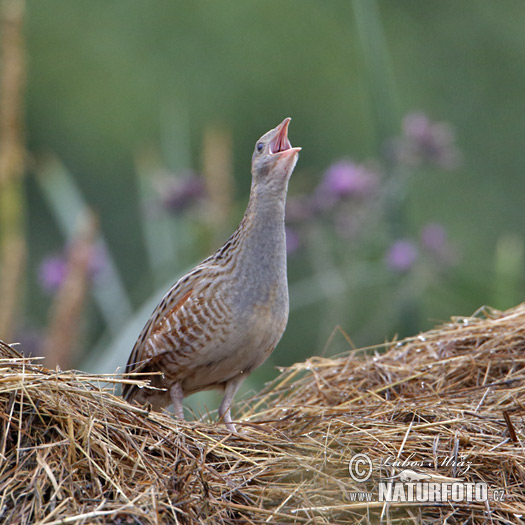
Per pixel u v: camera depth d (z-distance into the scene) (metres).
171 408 12.60
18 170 13.39
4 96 13.24
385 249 14.83
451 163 14.66
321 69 29.08
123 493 6.95
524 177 26.91
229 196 14.70
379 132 14.70
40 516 6.69
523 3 29.30
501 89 28.16
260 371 15.40
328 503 7.39
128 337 12.34
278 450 8.12
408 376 10.07
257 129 28.33
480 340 10.35
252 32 29.03
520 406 8.92
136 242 26.98
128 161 27.42
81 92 27.98
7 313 13.07
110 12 29.23
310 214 14.46
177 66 28.61
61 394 7.55
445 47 28.75
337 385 10.33
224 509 7.21
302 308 22.30
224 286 9.63
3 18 13.26
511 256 13.45
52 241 26.48
